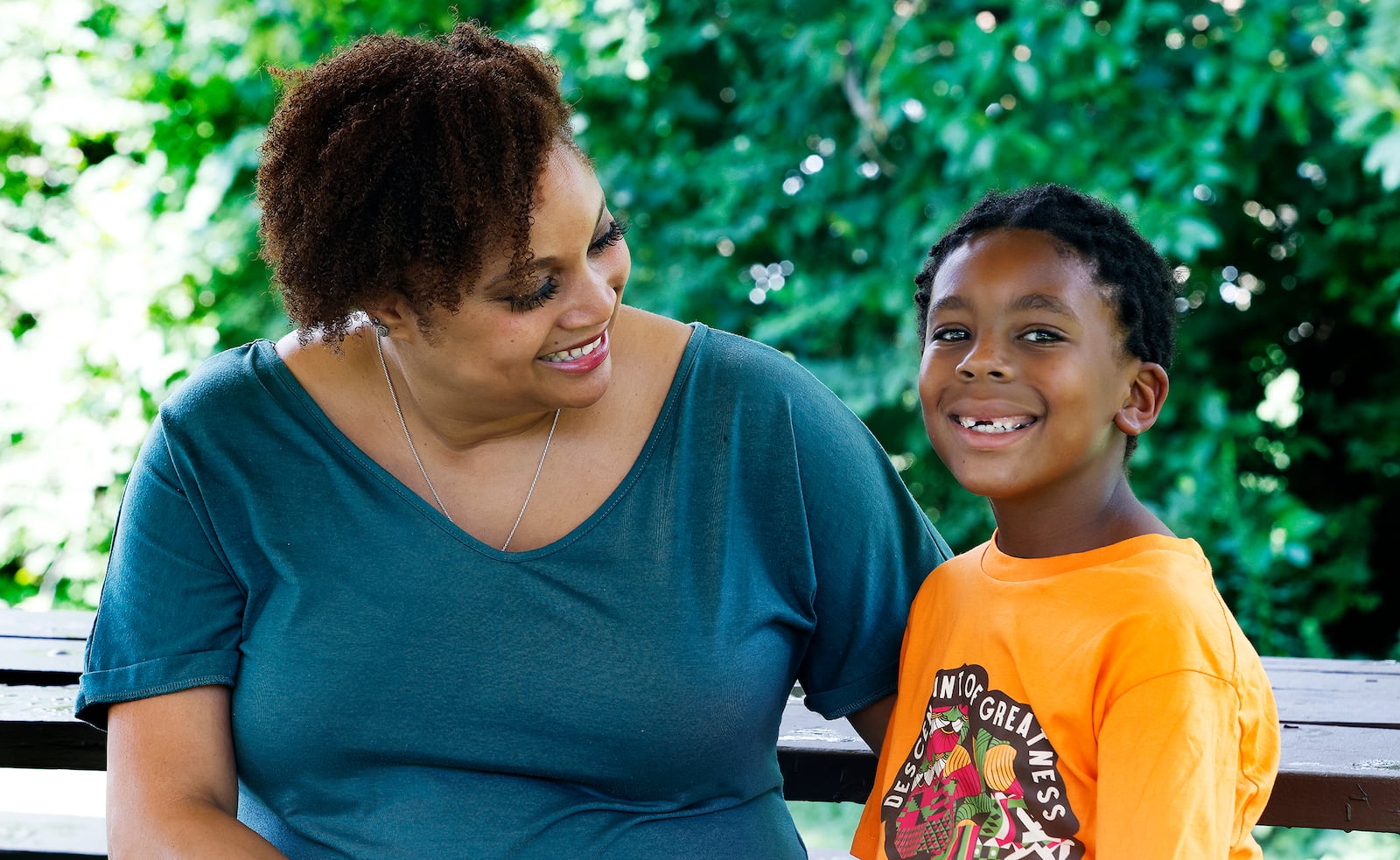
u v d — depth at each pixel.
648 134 5.62
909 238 4.98
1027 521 1.54
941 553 1.75
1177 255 4.84
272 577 1.55
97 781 3.50
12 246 6.00
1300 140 4.57
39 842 2.15
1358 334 5.58
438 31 5.86
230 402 1.56
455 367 1.42
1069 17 4.59
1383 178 4.44
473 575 1.51
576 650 1.51
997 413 1.49
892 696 1.70
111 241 5.96
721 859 1.55
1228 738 1.35
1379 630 5.55
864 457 1.65
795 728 1.91
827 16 5.24
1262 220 5.47
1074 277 1.47
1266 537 4.70
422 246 1.34
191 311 5.95
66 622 2.39
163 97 6.22
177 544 1.55
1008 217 1.54
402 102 1.36
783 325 5.03
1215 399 4.87
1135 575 1.43
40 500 5.76
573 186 1.36
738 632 1.55
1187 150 4.76
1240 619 4.78
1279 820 1.67
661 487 1.55
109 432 5.85
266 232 1.48
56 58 6.10
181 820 1.47
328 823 1.54
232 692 1.57
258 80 5.84
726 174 5.26
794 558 1.60
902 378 4.93
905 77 4.87
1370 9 4.54
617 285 1.48
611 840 1.53
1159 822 1.32
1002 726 1.46
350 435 1.56
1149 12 4.66
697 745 1.53
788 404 1.59
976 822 1.47
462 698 1.51
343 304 1.42
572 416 1.56
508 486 1.55
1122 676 1.38
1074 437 1.49
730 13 5.51
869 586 1.64
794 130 5.36
